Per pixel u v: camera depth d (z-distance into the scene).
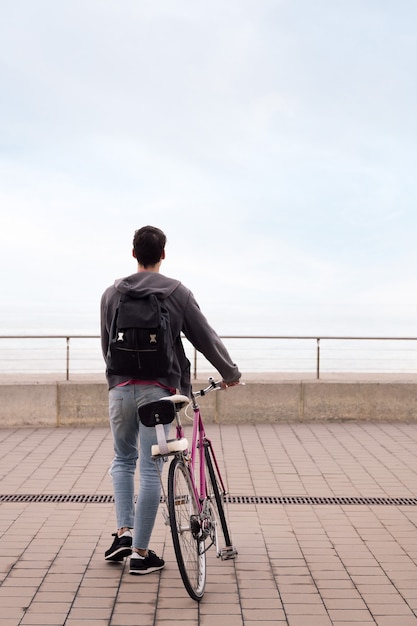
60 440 8.48
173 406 4.05
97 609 3.78
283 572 4.36
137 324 4.11
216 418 9.59
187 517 3.99
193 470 4.23
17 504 5.80
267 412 9.63
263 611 3.79
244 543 4.91
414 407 9.75
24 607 3.80
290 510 5.73
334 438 8.66
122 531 4.40
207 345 4.35
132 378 4.27
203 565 4.05
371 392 9.72
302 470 7.07
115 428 4.41
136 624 3.61
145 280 4.32
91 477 6.72
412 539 5.02
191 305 4.33
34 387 9.36
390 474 6.93
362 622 3.65
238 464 7.30
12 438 8.59
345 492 6.28
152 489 4.25
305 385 9.68
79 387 9.39
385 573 4.35
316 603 3.89
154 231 4.48
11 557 4.57
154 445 3.99
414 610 3.80
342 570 4.40
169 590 4.06
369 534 5.12
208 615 3.73
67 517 5.46
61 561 4.50
